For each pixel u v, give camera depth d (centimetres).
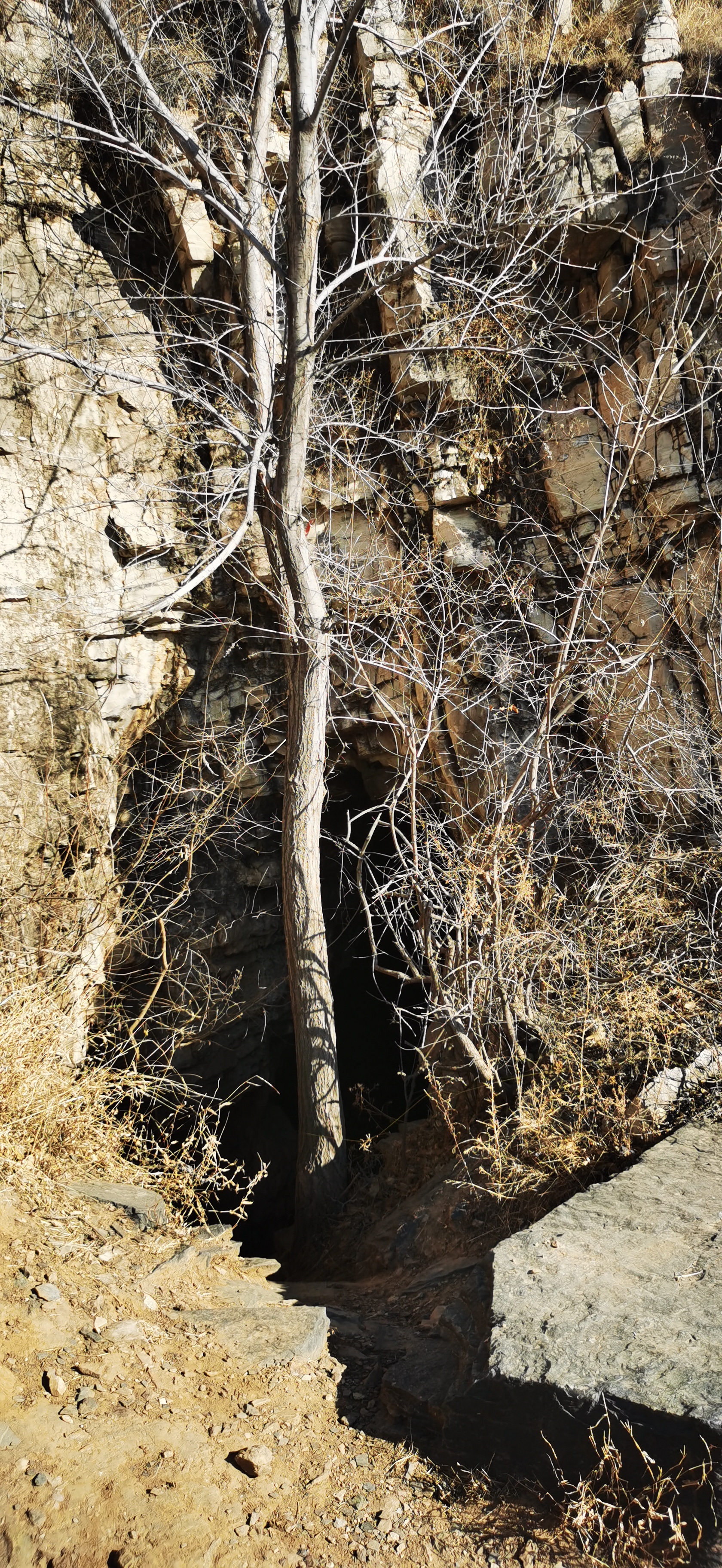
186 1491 288
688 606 613
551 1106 434
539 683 654
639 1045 464
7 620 588
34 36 637
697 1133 407
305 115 463
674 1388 273
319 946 585
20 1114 431
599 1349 294
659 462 627
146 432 666
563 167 655
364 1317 406
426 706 672
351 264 712
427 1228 475
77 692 615
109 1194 436
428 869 541
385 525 705
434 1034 592
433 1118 576
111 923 612
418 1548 281
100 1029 647
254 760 711
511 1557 276
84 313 637
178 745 714
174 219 686
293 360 501
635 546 647
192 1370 346
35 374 609
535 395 692
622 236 657
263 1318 383
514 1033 467
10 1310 341
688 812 576
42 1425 300
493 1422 301
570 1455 288
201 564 603
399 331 663
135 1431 307
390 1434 328
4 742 578
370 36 697
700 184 633
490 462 693
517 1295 325
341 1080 886
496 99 695
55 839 596
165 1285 396
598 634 646
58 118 579
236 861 743
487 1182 452
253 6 530
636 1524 267
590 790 609
